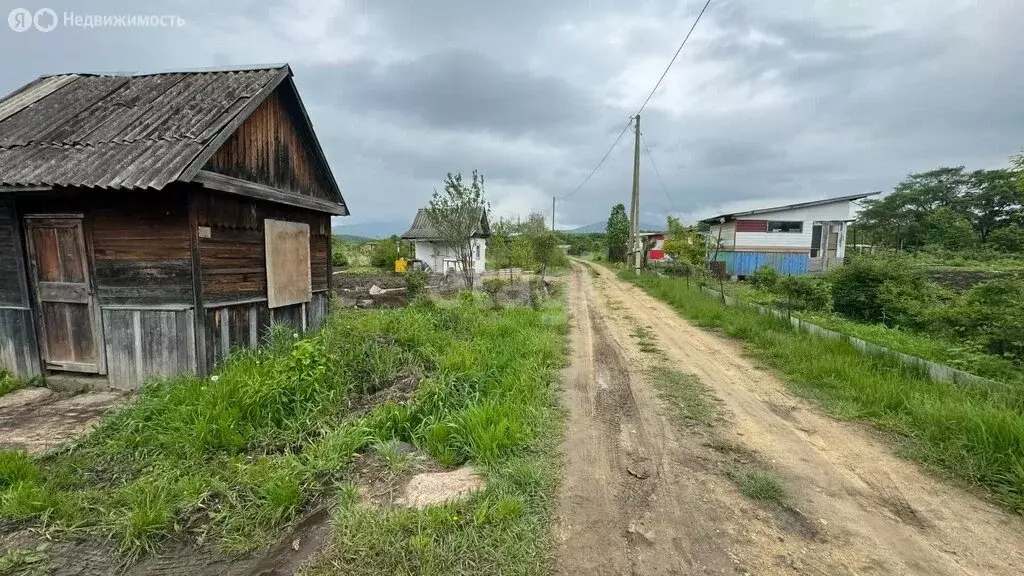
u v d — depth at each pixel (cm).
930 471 359
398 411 421
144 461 361
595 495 322
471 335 764
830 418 470
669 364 679
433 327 745
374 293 1510
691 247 1644
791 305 1098
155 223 517
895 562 258
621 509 305
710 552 264
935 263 2750
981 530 288
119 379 547
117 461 366
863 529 288
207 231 533
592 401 519
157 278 521
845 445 406
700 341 843
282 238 688
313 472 337
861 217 4616
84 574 251
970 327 689
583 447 400
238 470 341
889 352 626
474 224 1380
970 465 357
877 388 508
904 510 309
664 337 877
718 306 1134
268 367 491
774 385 579
